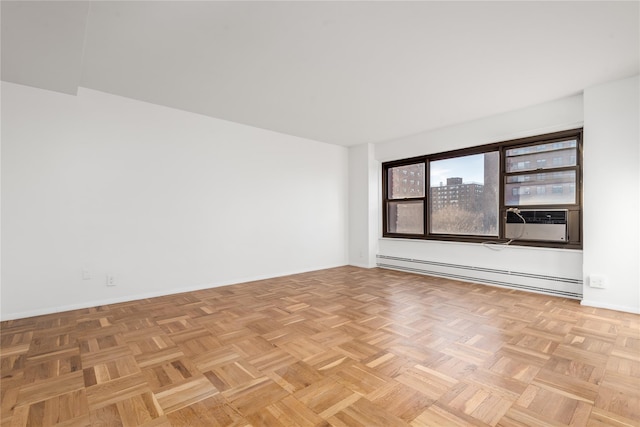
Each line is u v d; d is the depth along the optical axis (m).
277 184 5.11
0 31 2.15
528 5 1.99
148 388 1.83
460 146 4.70
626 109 3.11
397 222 5.83
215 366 2.10
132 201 3.72
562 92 3.46
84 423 1.53
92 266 3.46
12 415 1.58
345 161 6.18
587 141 3.33
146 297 3.81
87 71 2.96
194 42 2.43
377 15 2.10
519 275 4.14
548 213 3.97
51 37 2.24
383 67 2.87
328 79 3.13
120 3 1.94
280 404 1.68
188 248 4.15
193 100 3.74
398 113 4.18
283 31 2.28
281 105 3.88
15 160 3.05
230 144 4.55
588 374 1.96
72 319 3.03
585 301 3.40
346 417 1.57
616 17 2.11
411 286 4.39
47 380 1.92
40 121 3.17
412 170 5.58
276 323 2.91
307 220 5.54
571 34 2.33
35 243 3.15
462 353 2.27
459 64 2.81
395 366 2.09
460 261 4.79
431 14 2.09
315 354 2.27
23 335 2.63
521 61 2.76
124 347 2.40
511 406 1.65
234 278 4.58
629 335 2.58
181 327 2.82
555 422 1.51
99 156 3.50
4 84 3.00
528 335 2.60
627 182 3.12
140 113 3.77
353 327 2.80
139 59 2.71
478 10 2.04
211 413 1.60
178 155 4.07
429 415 1.58
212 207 4.37
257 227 4.85
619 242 3.18
